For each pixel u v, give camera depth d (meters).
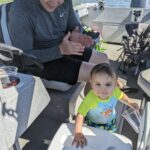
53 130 2.53
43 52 2.41
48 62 2.62
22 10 2.29
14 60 1.99
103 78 1.89
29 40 2.34
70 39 2.80
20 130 1.62
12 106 1.51
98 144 1.67
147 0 5.34
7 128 1.47
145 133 1.54
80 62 2.62
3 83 1.60
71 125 1.82
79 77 2.57
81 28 3.16
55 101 2.56
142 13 5.13
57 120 2.64
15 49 1.97
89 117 2.04
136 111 2.06
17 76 1.77
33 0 2.34
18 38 2.30
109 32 5.42
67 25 2.95
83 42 2.84
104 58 2.96
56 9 2.54
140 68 3.79
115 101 2.04
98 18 5.42
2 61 1.98
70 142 1.67
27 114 1.68
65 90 2.63
